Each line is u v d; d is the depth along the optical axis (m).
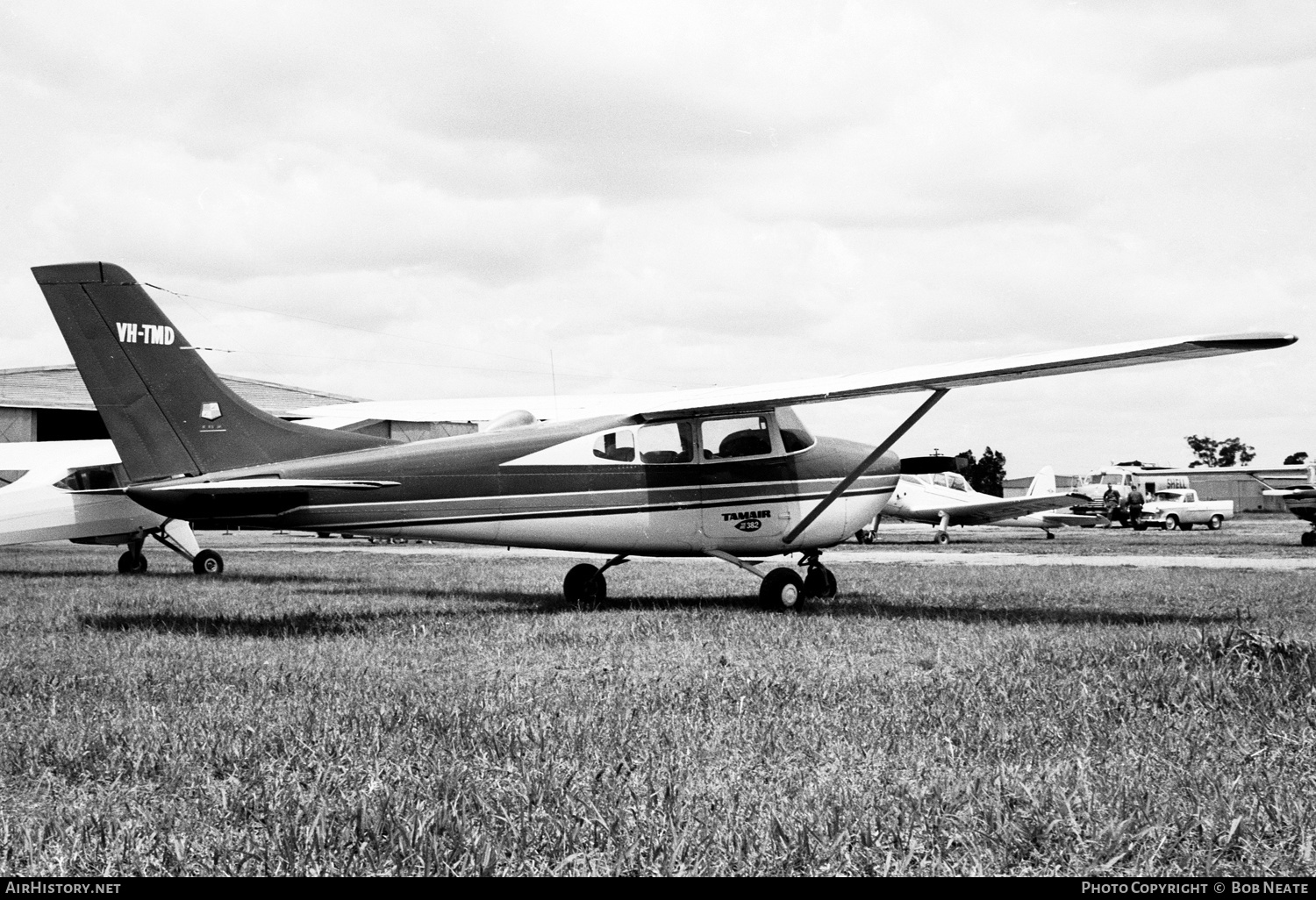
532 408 15.38
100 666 6.79
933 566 19.38
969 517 33.91
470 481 10.39
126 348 10.10
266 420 10.55
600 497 10.84
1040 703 5.41
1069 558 23.14
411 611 10.48
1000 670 6.34
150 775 4.24
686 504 11.16
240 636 8.33
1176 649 6.88
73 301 10.02
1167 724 4.97
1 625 9.08
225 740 4.62
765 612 10.42
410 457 10.26
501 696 5.61
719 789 3.96
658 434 11.13
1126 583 14.42
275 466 10.26
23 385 42.47
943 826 3.54
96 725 4.97
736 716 5.19
